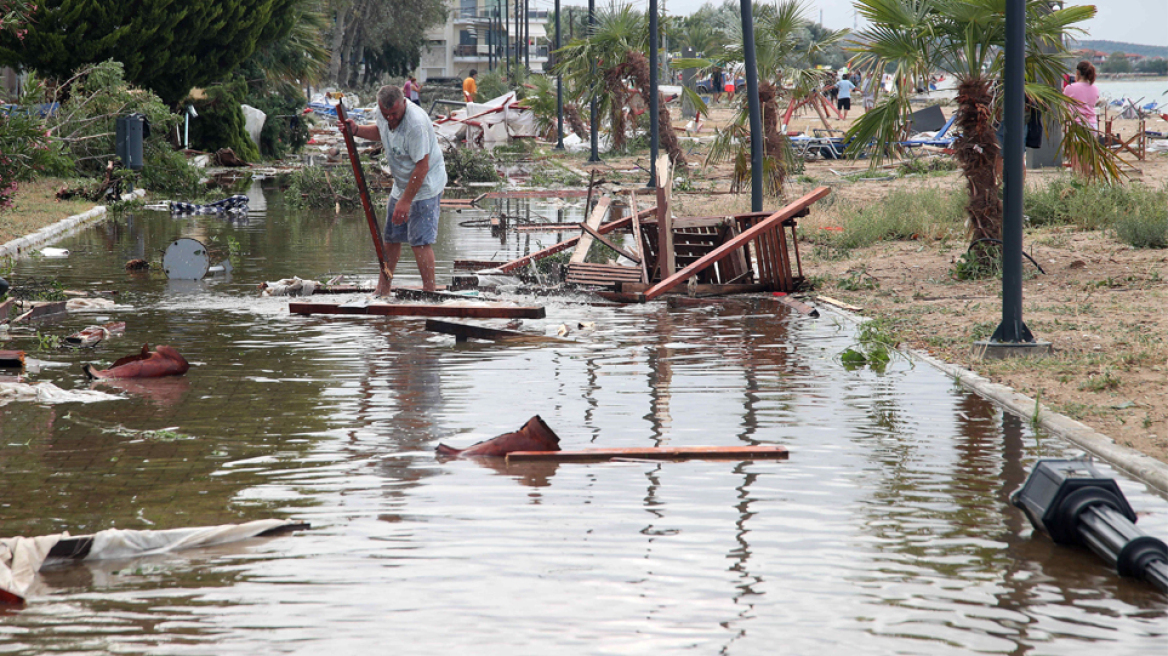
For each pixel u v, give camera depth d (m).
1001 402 13.01
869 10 22.64
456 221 39.62
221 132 71.06
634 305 21.16
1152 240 24.86
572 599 7.39
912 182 44.53
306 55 83.44
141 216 41.72
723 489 9.77
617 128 72.56
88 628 7.00
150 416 12.48
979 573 7.88
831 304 20.62
